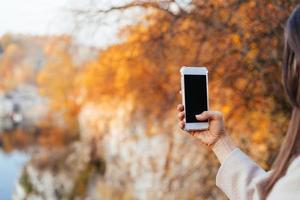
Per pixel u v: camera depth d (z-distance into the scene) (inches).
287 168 43.6
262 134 200.1
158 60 224.2
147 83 230.5
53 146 358.9
